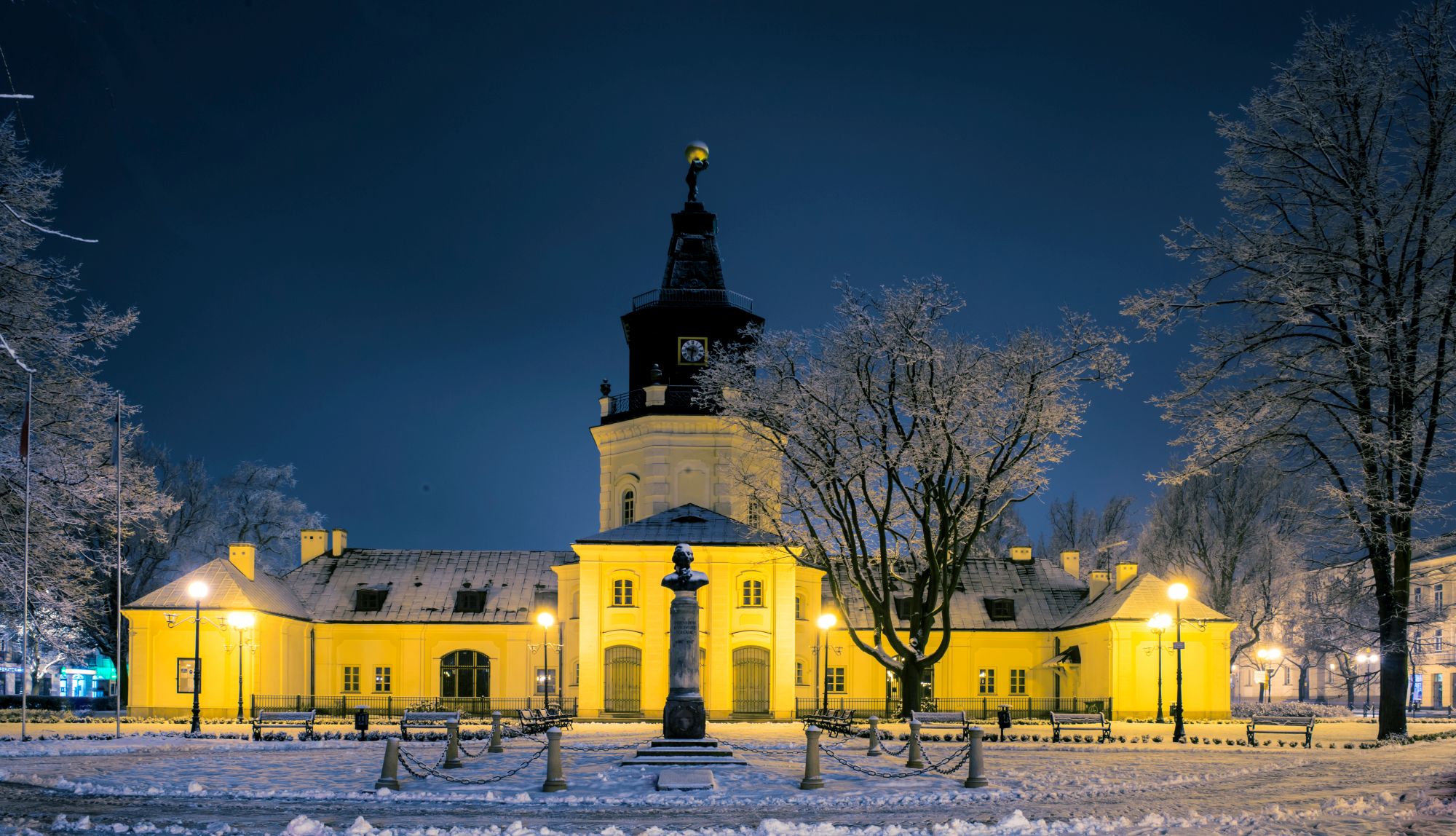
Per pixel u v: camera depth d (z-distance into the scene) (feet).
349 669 185.26
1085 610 187.83
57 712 169.27
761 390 142.20
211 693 162.61
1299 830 49.57
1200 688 169.78
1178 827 52.85
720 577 163.94
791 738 116.88
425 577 193.98
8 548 118.62
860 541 136.46
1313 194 108.06
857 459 133.69
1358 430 106.83
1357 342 102.58
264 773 80.48
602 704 161.48
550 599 189.67
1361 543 110.01
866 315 132.67
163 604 163.94
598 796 68.23
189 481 207.21
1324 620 125.18
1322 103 107.86
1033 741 116.88
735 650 163.53
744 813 62.23
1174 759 93.25
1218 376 112.47
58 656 186.09
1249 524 198.59
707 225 192.75
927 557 134.72
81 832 53.26
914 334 130.52
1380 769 80.07
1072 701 183.93
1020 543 253.24
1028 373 131.34
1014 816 55.57
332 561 197.06
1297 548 191.21
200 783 73.31
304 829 53.01
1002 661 190.90
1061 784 73.46
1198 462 114.73
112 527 132.16
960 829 53.36
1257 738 122.72
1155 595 172.24
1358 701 254.68
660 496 179.42
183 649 164.96
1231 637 204.44
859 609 186.91
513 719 157.07
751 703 162.71
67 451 124.47
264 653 169.99
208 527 207.21
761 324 186.50
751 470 177.37
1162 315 113.09
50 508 119.85
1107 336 130.72
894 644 135.54
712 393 155.33
